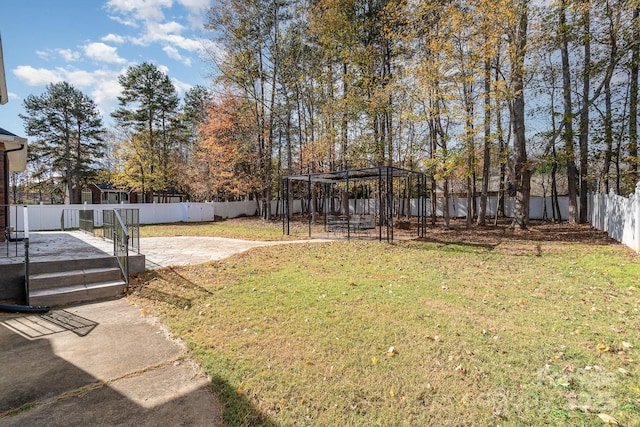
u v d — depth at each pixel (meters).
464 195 23.17
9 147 7.77
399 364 2.90
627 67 12.34
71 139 27.59
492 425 2.14
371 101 14.53
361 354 3.09
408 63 13.20
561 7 11.35
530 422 2.16
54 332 3.81
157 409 2.36
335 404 2.38
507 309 4.26
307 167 20.31
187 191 30.73
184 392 2.57
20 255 6.12
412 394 2.48
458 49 11.27
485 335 3.46
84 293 5.07
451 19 11.05
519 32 11.11
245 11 17.66
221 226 17.38
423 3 11.98
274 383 2.65
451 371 2.78
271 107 19.66
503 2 10.15
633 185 13.66
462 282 5.62
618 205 9.70
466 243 10.20
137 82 26.33
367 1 16.86
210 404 2.42
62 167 27.62
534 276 5.97
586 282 5.48
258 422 2.22
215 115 20.44
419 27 12.77
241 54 18.28
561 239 10.49
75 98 26.58
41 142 26.50
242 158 20.58
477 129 11.51
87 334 3.74
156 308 4.59
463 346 3.22
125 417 2.28
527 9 10.98
